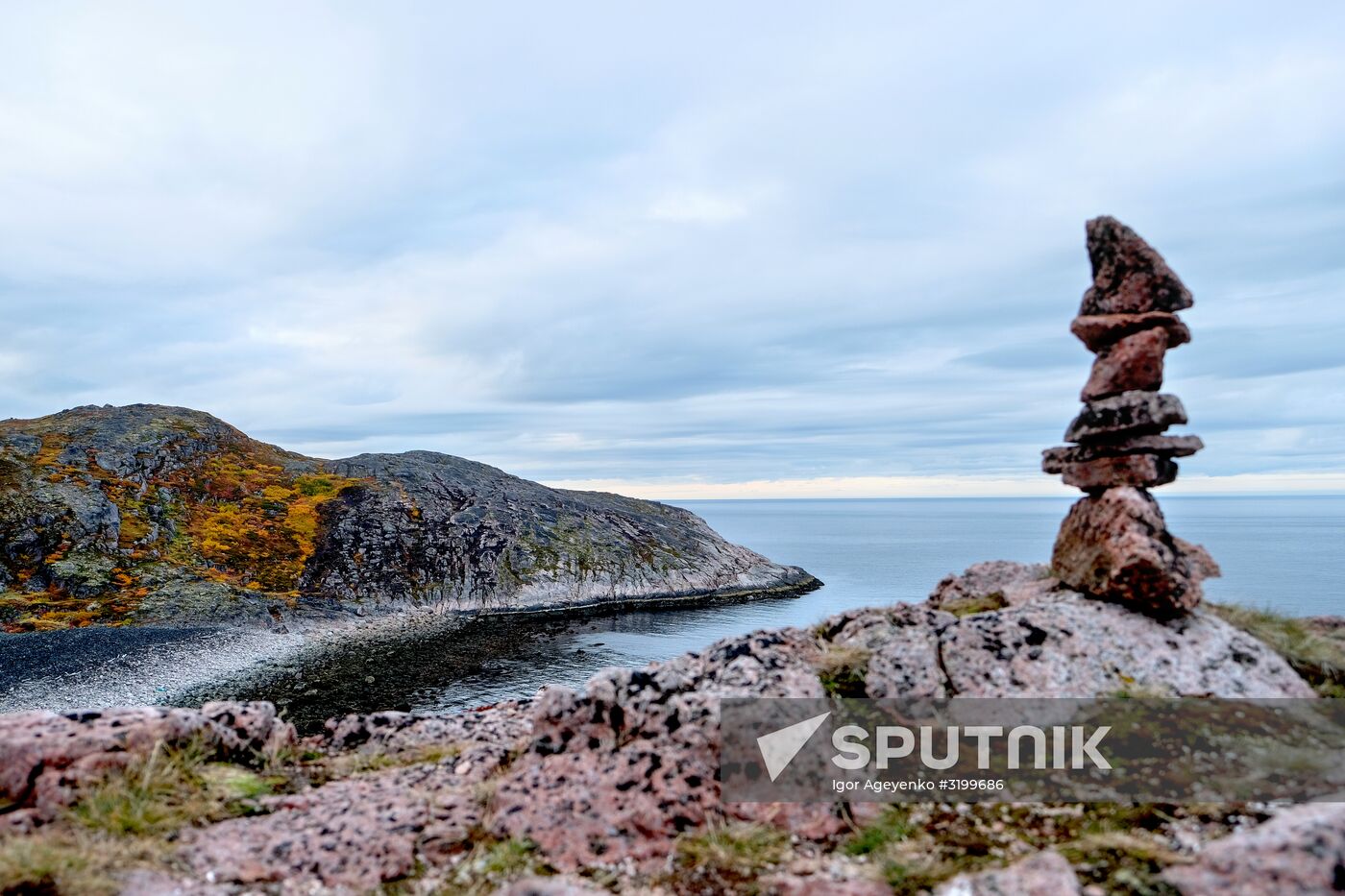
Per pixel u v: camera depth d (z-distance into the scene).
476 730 10.38
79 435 79.62
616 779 7.53
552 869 6.59
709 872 6.30
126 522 66.56
